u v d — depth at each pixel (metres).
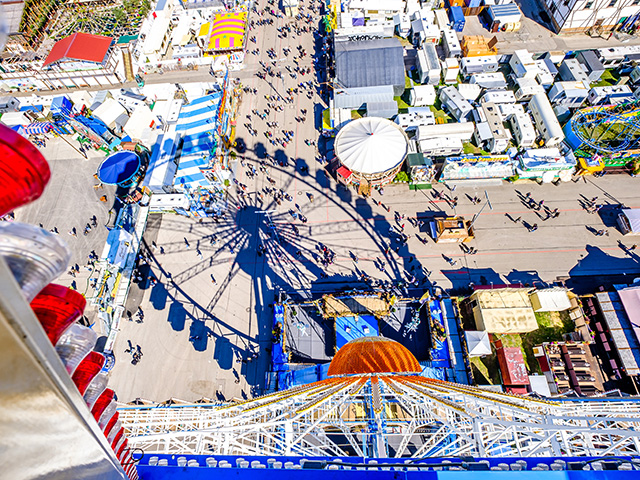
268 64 56.03
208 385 34.66
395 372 22.70
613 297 34.03
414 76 52.62
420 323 35.88
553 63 48.75
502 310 34.31
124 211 42.16
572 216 40.00
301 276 39.44
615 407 22.08
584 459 10.00
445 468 9.76
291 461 10.17
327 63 53.94
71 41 53.47
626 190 40.72
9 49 57.66
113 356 35.84
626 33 51.88
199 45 58.50
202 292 39.22
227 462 10.18
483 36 54.59
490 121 43.84
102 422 6.45
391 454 25.06
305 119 50.25
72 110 49.41
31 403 3.56
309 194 44.50
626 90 43.84
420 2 58.38
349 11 58.06
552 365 32.28
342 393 20.47
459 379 32.81
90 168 48.12
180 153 46.00
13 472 3.76
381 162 41.97
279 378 33.44
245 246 41.62
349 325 35.31
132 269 39.25
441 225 38.84
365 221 42.22
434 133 44.22
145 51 56.88
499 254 38.88
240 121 50.62
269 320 37.56
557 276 37.12
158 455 10.20
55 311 4.44
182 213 43.28
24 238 3.12
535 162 41.25
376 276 38.81
